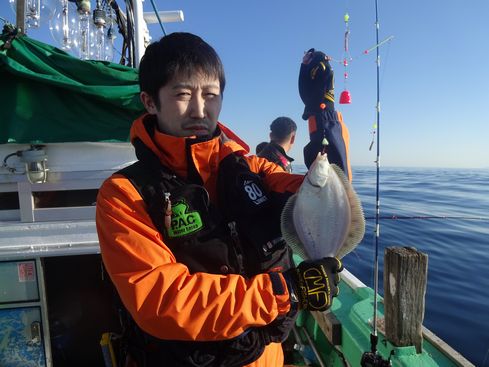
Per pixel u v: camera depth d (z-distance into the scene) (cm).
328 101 201
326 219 150
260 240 122
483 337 410
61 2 298
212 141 126
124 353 139
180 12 343
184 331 95
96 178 224
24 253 217
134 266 99
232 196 125
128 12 293
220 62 129
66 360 254
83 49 332
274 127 395
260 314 101
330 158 192
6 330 223
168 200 112
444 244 791
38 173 211
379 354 184
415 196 1702
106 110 221
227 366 109
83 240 221
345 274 317
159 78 121
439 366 187
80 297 259
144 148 124
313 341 283
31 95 209
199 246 113
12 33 203
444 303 496
